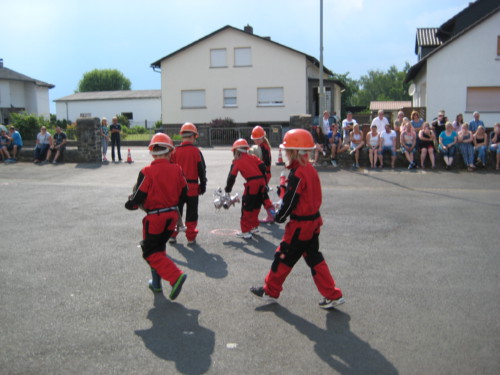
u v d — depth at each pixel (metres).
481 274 5.71
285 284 5.38
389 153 14.91
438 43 31.00
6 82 44.31
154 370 3.54
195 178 6.98
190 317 4.49
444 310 4.66
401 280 5.50
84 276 5.62
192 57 34.34
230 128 28.47
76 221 8.44
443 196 10.88
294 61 33.00
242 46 33.50
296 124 15.92
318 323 4.36
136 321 4.40
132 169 15.27
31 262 6.13
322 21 21.22
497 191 11.47
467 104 24.81
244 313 4.59
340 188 11.95
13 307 4.71
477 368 3.59
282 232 7.80
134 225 8.16
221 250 6.73
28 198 10.61
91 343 3.96
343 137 15.70
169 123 35.16
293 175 4.43
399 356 3.76
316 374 3.49
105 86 74.00
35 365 3.60
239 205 10.02
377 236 7.48
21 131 31.53
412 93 32.66
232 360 3.69
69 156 16.89
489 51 24.25
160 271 4.75
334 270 5.85
